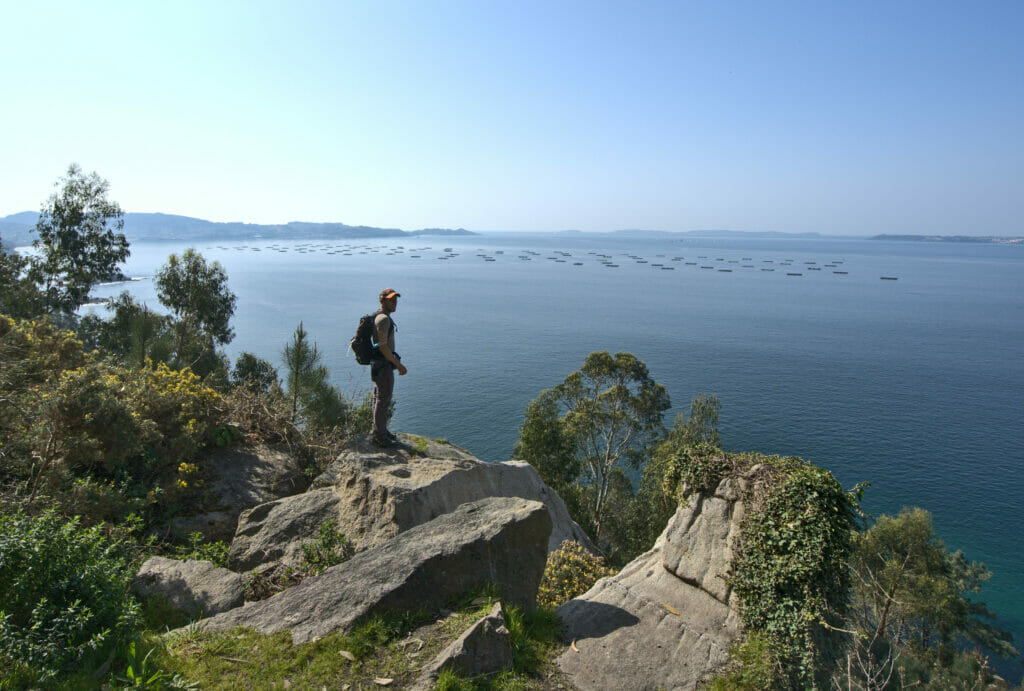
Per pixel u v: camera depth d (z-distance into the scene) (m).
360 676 4.60
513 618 5.66
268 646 4.86
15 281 32.72
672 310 160.75
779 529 6.05
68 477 8.20
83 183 39.69
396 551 5.86
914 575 29.94
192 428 10.53
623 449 42.25
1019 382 83.88
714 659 5.70
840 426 62.59
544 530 6.32
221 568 6.87
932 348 110.25
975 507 45.44
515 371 84.19
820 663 5.52
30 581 4.69
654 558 7.64
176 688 4.29
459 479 9.27
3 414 9.11
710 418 40.94
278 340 98.56
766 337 119.44
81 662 4.34
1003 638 30.78
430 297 183.75
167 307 44.91
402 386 74.69
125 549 7.23
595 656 5.69
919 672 22.47
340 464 9.10
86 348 29.80
